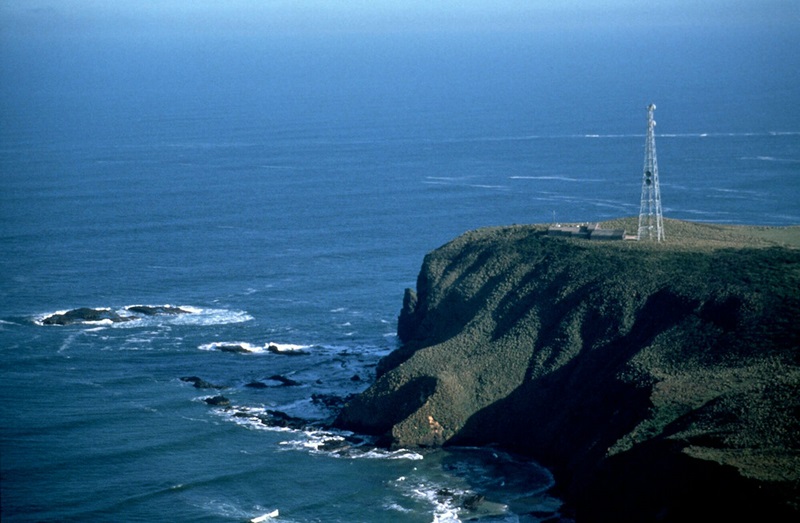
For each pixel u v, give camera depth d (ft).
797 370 385.50
